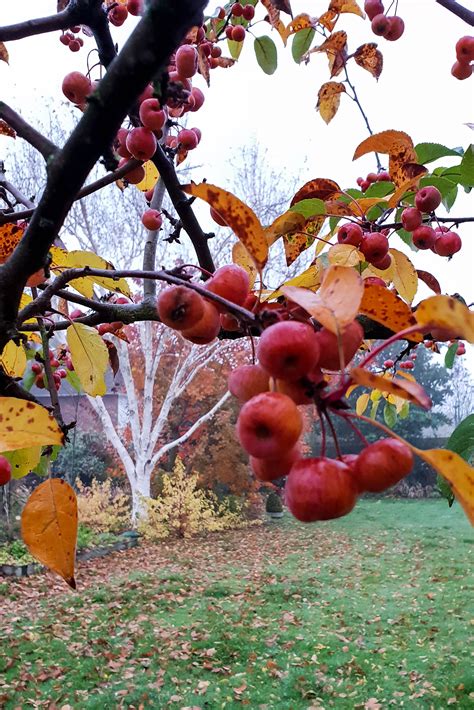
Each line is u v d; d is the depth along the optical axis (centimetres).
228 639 610
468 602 736
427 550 1128
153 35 55
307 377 62
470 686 482
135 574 932
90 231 1339
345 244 149
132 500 1351
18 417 74
